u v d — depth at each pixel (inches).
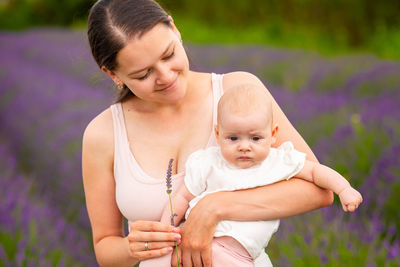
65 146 310.0
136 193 104.3
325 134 262.5
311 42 679.1
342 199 94.8
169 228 96.4
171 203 98.7
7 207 225.8
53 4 1254.3
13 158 336.5
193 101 109.3
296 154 101.4
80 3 1206.9
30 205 234.8
